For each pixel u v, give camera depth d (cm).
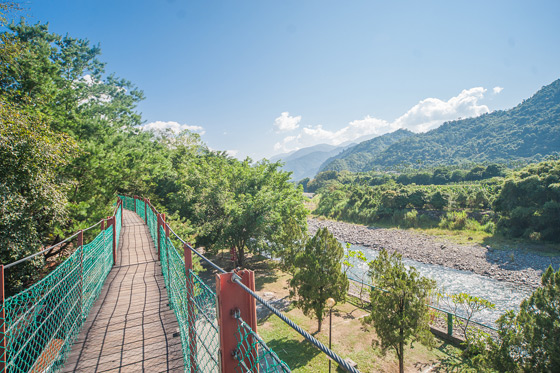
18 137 869
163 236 788
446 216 4603
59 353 406
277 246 2409
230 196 2530
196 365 314
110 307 621
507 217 3700
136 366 416
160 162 2945
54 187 1023
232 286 198
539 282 2425
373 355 1348
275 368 135
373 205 5706
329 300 1326
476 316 1892
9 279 909
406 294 1109
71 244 1274
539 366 871
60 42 2589
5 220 841
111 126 2089
